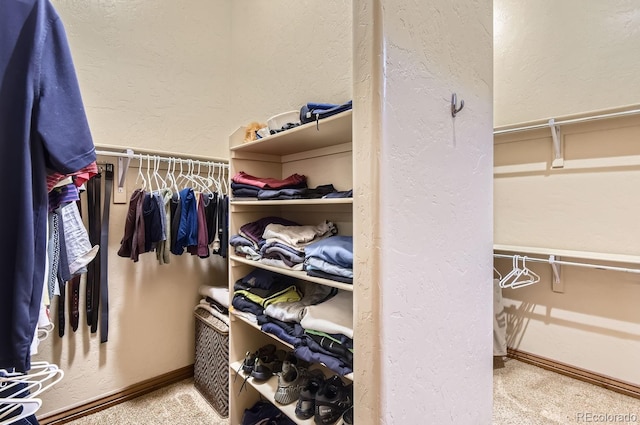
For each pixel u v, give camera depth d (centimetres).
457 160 101
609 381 185
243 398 170
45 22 67
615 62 181
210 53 226
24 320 64
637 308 178
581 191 196
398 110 82
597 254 180
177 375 208
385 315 80
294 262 135
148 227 169
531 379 197
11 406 79
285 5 193
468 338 107
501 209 230
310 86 178
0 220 63
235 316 167
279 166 189
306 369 153
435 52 93
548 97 207
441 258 96
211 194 189
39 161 66
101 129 182
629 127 179
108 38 184
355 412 86
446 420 99
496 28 229
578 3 193
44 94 66
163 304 203
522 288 222
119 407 182
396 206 82
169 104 207
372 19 78
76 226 125
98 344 180
